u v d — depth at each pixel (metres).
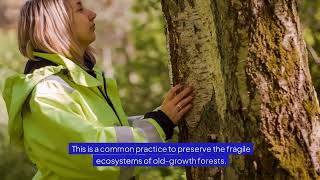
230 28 2.64
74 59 3.12
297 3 2.70
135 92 8.45
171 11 2.95
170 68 3.04
